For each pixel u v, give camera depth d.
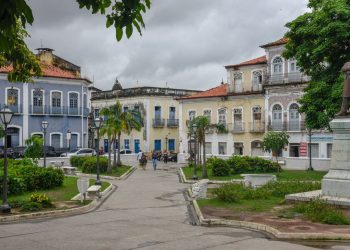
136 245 10.30
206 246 10.12
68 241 10.77
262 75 47.25
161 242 10.59
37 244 10.46
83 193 17.31
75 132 54.50
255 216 13.52
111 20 4.85
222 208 15.29
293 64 44.12
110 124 35.62
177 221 13.64
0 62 10.88
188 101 54.00
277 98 45.41
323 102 27.09
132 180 29.28
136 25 4.93
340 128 15.51
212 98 51.28
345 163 15.41
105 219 14.02
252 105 47.91
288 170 33.91
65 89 53.66
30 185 20.59
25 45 11.26
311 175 28.94
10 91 49.38
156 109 62.25
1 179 18.31
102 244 10.42
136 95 62.06
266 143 32.38
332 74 27.38
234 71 49.66
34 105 51.06
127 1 4.43
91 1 4.71
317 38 27.66
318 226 11.79
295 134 43.62
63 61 55.97
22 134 50.12
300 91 43.47
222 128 38.38
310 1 29.41
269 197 17.77
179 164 48.81
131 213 15.30
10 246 10.27
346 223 12.09
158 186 25.23
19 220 13.78
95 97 67.81
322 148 41.75
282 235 10.84
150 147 61.41
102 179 29.70
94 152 50.06
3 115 14.85
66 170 33.47
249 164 31.78
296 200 15.61
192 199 18.61
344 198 14.88
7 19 4.05
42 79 51.56
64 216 14.62
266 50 46.16
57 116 52.94
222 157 39.25
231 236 11.20
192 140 50.03
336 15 26.28
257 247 9.94
